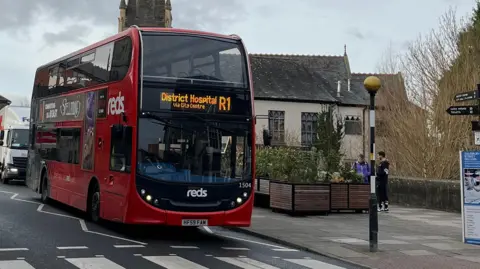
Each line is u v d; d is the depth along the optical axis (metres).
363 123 43.28
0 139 25.98
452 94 22.08
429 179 19.55
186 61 10.83
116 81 11.41
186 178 10.42
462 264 9.26
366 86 10.73
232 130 10.91
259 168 19.38
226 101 10.95
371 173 10.54
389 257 9.80
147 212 10.17
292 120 41.72
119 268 7.76
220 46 11.17
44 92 17.53
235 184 10.73
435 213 17.53
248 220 10.82
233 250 10.05
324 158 17.92
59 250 9.05
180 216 10.27
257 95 41.41
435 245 11.18
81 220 13.23
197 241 11.05
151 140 10.35
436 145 22.17
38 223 12.35
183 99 10.65
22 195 19.62
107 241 10.30
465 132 21.58
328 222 14.50
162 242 10.59
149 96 10.46
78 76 14.23
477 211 11.37
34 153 18.27
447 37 24.39
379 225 14.34
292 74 45.06
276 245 11.15
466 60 22.92
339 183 16.56
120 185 10.74
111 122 11.52
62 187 14.91
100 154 12.09
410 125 23.02
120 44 11.49
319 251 10.25
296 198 15.70
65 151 14.86
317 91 43.50
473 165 11.48
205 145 10.65
